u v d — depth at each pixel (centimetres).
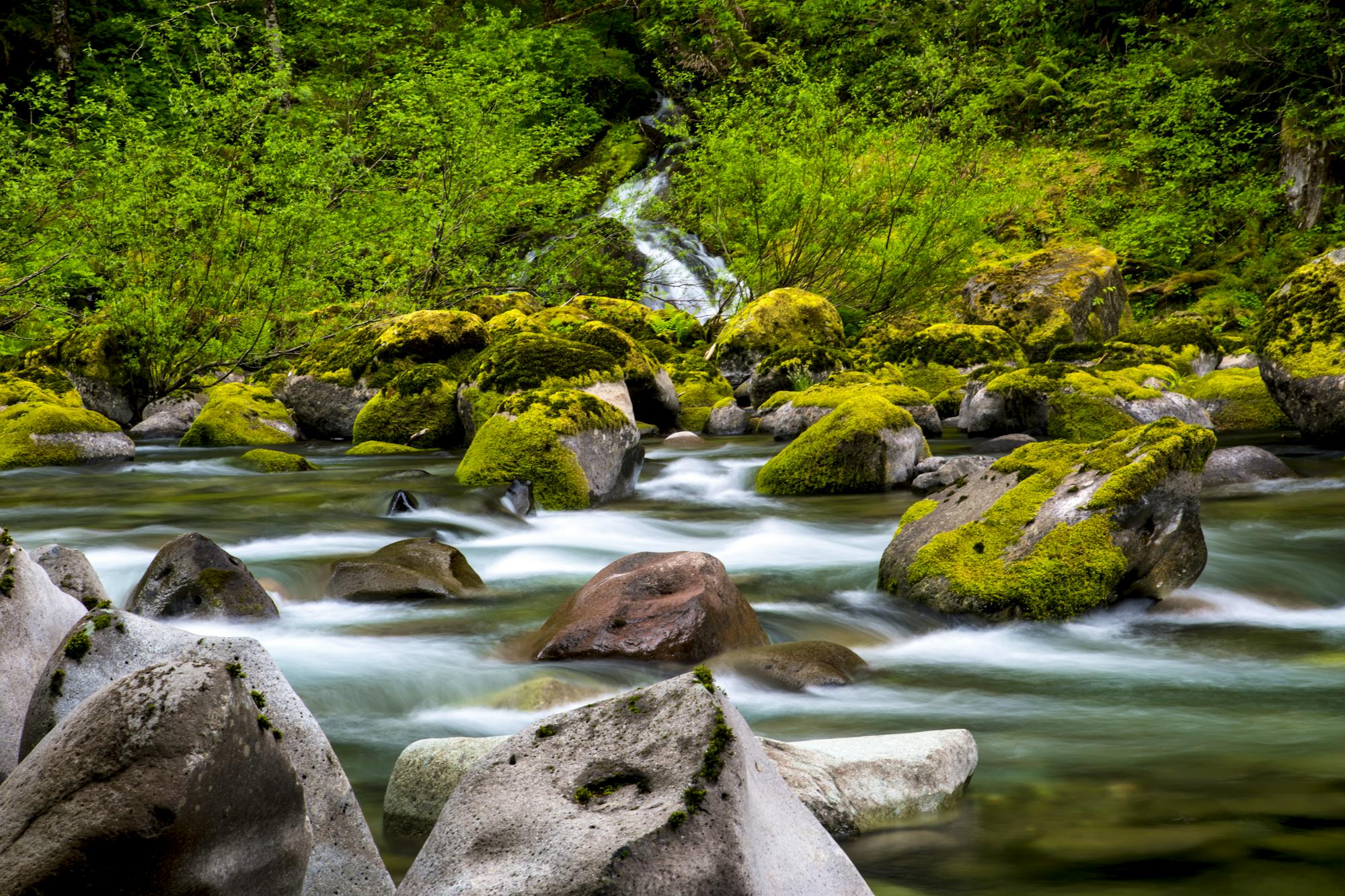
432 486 866
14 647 246
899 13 3005
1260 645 492
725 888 167
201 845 164
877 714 389
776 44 3020
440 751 291
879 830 280
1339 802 296
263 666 208
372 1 2817
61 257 1408
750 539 744
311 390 1371
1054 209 2441
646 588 464
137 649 230
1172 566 545
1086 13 2855
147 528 719
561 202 1991
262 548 681
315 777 203
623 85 2984
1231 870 253
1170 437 545
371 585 563
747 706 399
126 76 2548
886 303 2039
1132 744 352
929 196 1959
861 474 905
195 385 1552
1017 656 477
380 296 1722
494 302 1833
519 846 179
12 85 2678
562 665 435
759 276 1964
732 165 1914
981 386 1276
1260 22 2309
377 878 206
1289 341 1070
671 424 1366
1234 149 2441
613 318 1870
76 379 1409
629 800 180
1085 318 1861
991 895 242
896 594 561
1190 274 2227
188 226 1478
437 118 1897
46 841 158
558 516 835
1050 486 564
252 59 2516
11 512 786
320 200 1551
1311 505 773
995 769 328
